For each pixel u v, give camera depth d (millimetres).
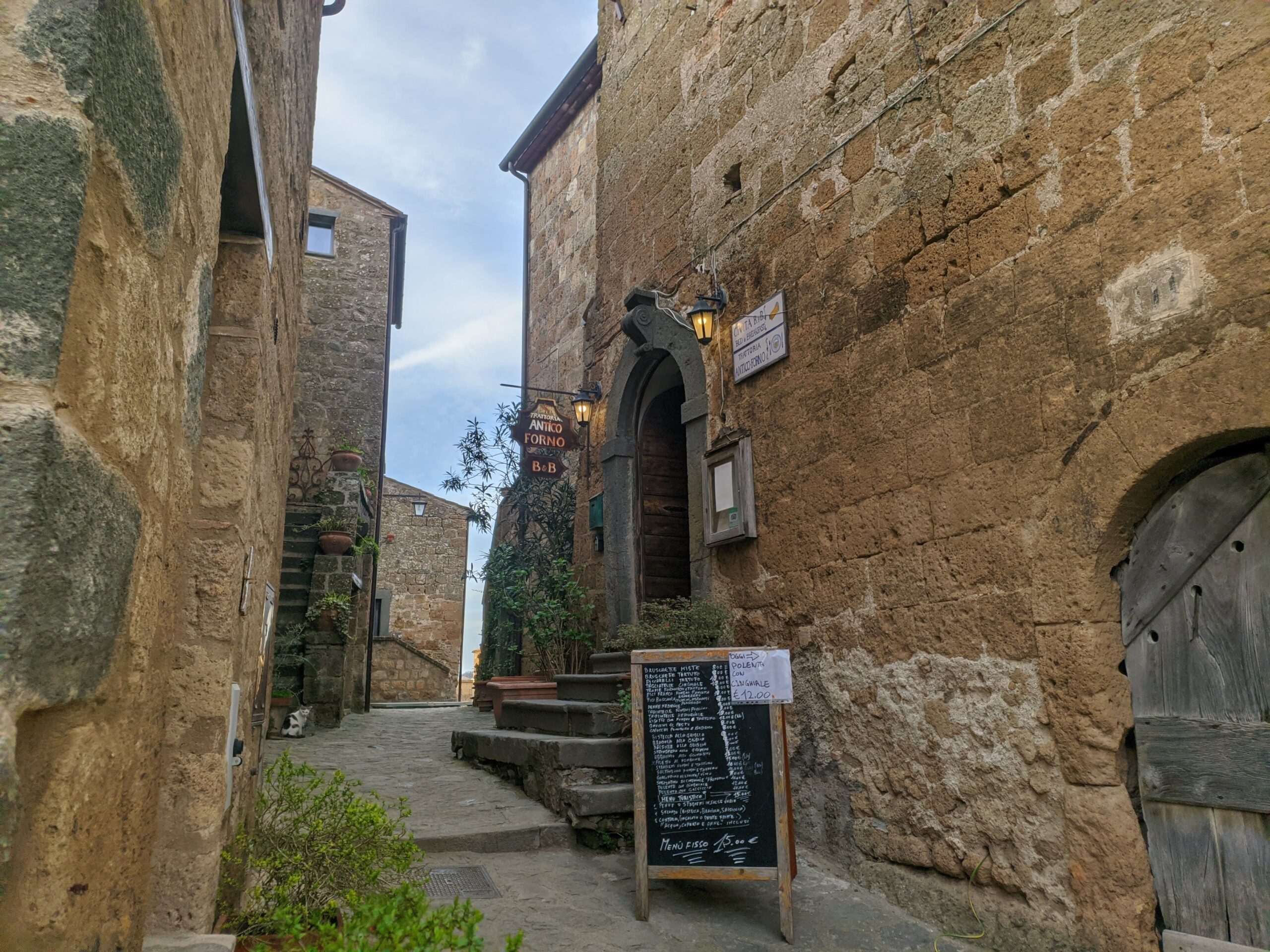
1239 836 2656
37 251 1087
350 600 10172
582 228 9766
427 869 3963
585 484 7703
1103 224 3129
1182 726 2832
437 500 20250
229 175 2543
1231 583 2740
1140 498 2971
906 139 4145
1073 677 3053
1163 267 2902
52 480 1056
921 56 4121
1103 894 2881
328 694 9211
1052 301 3297
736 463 5090
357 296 13320
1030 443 3322
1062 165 3322
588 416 7484
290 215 3986
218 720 2381
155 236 1460
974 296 3652
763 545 4879
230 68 2076
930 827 3609
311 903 2838
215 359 2662
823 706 4309
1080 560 3080
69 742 1160
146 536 1495
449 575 19984
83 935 1228
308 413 12680
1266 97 2664
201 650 2404
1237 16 2773
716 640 4953
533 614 7707
